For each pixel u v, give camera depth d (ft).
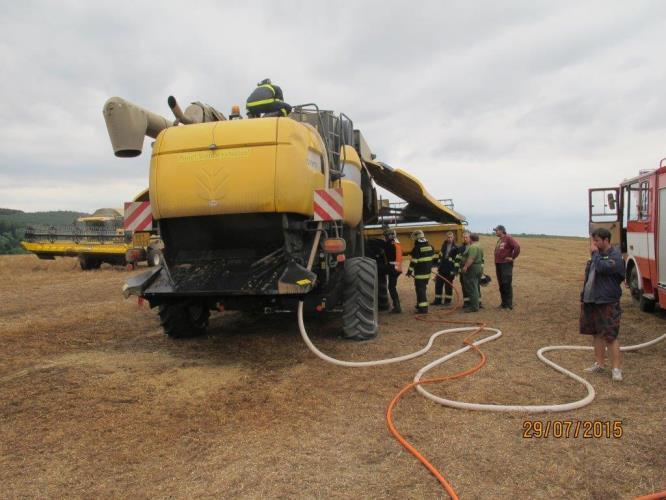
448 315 32.58
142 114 21.68
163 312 24.31
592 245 18.37
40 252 69.10
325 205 21.27
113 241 68.13
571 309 33.71
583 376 18.35
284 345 23.45
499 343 23.91
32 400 16.14
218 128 20.72
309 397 16.33
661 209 27.50
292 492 10.59
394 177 35.09
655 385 17.22
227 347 23.20
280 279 19.80
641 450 12.36
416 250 33.19
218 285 20.47
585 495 10.39
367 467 11.64
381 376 18.61
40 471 11.60
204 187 20.31
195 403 15.85
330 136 26.71
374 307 24.71
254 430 13.75
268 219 20.79
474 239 33.86
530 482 10.93
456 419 14.43
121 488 10.84
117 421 14.43
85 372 19.21
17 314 33.50
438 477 10.96
